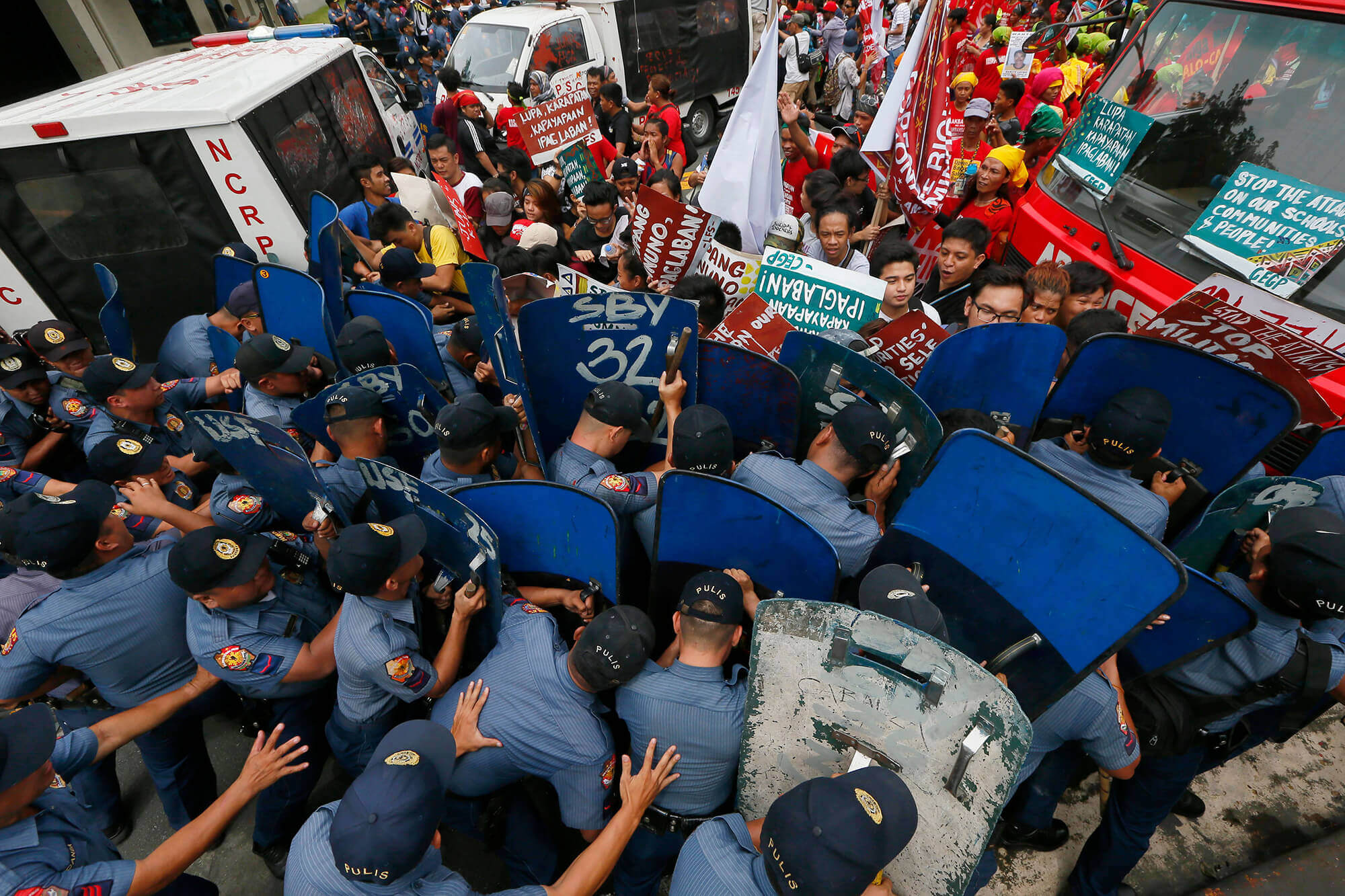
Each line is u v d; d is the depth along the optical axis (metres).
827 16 12.91
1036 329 2.49
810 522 2.29
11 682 2.21
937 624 1.67
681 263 3.82
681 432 2.25
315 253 4.71
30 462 3.69
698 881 1.65
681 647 2.00
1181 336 2.51
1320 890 2.53
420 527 2.15
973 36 9.14
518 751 2.00
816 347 2.50
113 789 2.76
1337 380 2.71
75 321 5.00
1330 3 3.04
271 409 3.27
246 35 7.55
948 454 1.82
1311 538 1.74
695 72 10.92
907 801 1.37
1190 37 3.59
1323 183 2.88
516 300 3.64
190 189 4.69
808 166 5.85
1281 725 2.11
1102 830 2.34
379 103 7.72
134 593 2.27
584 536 2.28
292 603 2.46
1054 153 4.30
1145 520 2.23
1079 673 1.74
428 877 1.72
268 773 2.04
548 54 9.00
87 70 13.58
